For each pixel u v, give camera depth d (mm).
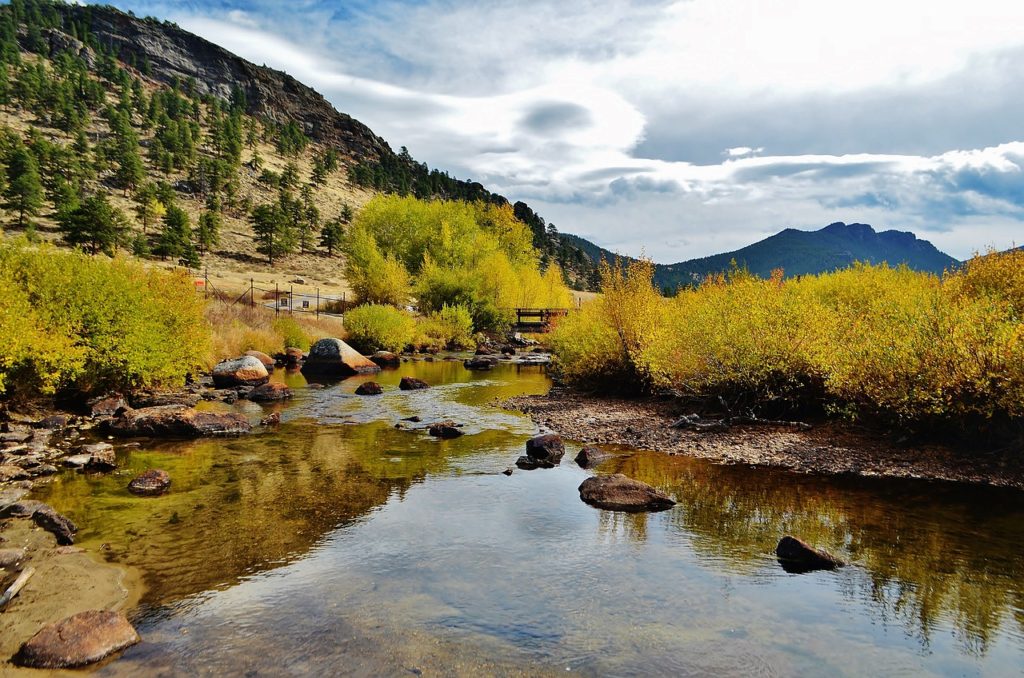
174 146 138125
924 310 11133
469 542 6949
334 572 6133
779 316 13023
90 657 4504
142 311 15195
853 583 5863
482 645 4773
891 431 11234
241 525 7406
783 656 4625
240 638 4871
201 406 15320
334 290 72125
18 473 9117
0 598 5414
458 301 43219
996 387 9648
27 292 13086
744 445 11305
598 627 5066
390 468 10102
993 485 8844
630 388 17781
